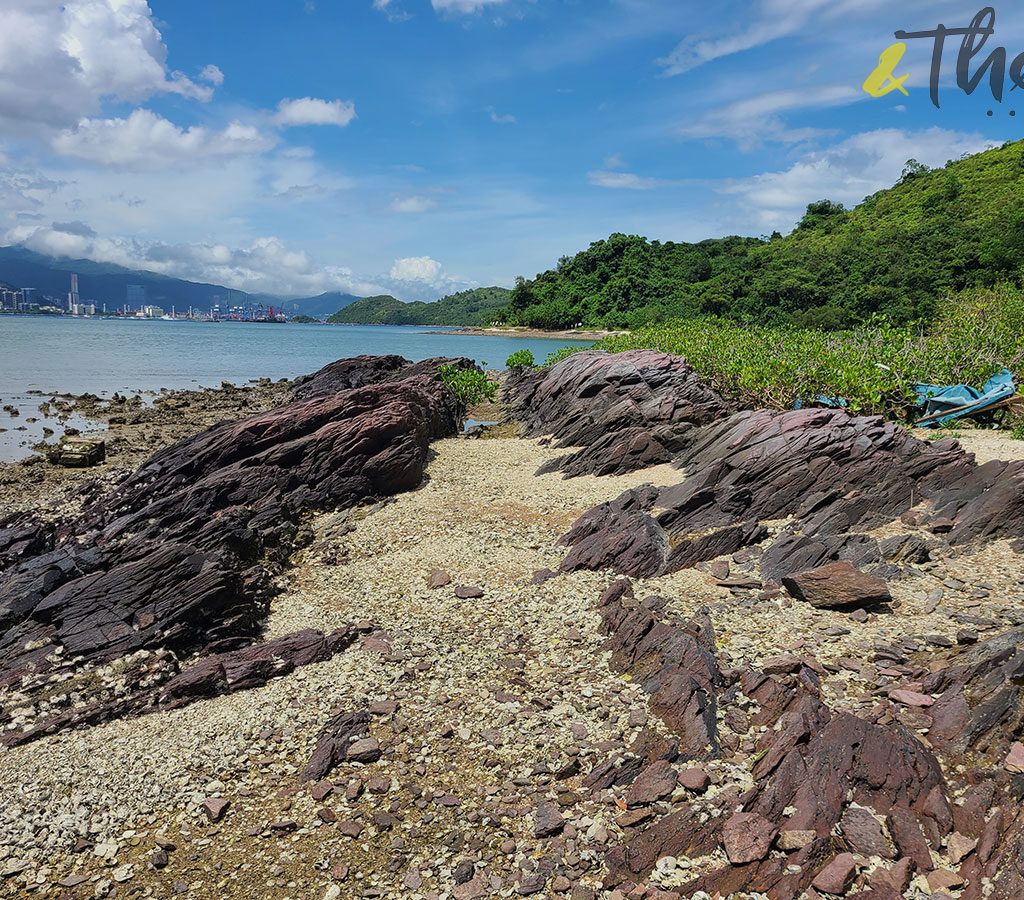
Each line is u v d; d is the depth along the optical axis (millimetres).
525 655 13352
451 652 13625
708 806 8664
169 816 9516
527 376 51812
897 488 17641
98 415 42844
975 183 128750
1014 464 16984
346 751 10664
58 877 8516
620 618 13648
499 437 35969
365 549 19438
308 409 25719
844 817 8117
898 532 16578
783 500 18500
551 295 185125
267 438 24578
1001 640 10820
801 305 111438
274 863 8648
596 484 23656
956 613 12891
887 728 9258
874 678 11016
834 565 14023
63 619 14414
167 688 12516
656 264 168125
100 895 8234
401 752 10602
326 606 16234
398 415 24531
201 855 8820
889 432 19734
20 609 14781
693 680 10922
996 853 7262
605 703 11328
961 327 33438
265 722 11484
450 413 37594
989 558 14875
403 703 11891
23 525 20578
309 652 13633
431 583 16859
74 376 64250
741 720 10250
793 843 7840
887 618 13078
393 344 132500
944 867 7406
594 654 13031
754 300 118562
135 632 14016
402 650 13688
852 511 17328
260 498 21625
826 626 12961
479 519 20906
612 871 8094
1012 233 89188
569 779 9750
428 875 8344
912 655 11727
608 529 17875
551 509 21312
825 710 9969
